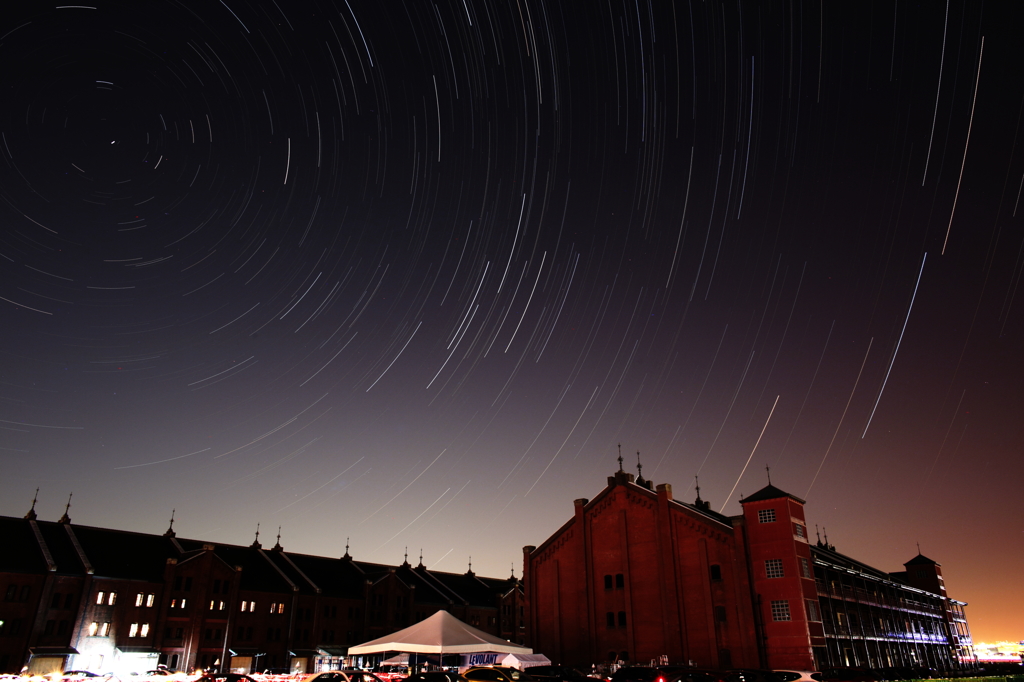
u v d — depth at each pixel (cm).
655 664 5875
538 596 6894
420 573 10519
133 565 6900
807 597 5553
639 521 6494
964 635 11944
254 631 7444
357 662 8094
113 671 6238
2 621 5825
